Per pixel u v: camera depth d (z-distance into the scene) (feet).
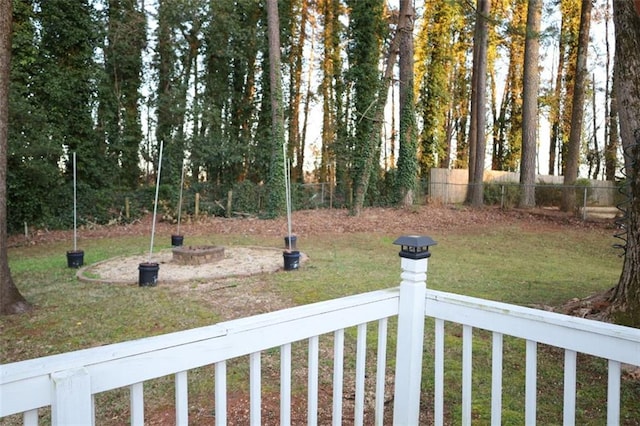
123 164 52.11
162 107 51.83
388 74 46.14
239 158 54.85
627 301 11.45
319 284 20.27
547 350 11.94
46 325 14.69
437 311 5.93
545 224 43.11
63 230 41.16
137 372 3.75
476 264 26.45
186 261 25.48
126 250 31.22
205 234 39.52
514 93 78.18
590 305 13.44
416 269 5.97
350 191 56.03
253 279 21.49
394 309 6.10
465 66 79.05
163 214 47.19
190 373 10.97
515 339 12.80
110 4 49.37
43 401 3.23
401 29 46.96
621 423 8.21
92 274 22.62
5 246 16.17
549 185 48.91
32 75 41.70
